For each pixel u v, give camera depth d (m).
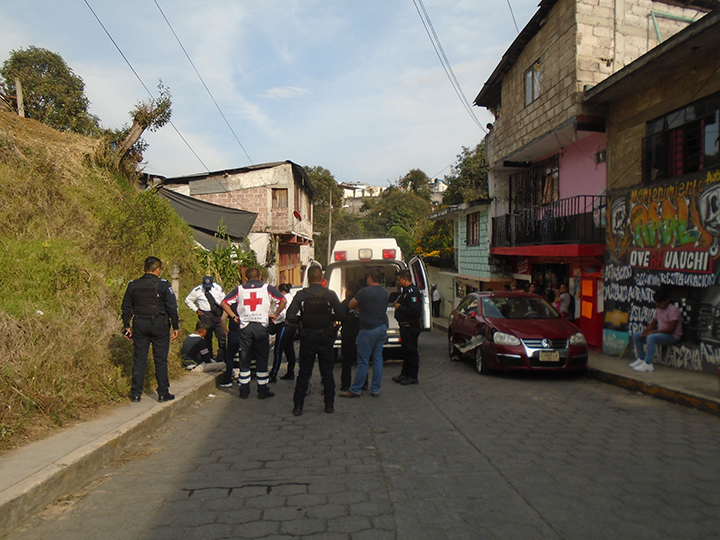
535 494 3.74
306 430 5.57
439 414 6.20
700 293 8.34
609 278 10.66
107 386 5.94
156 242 11.45
